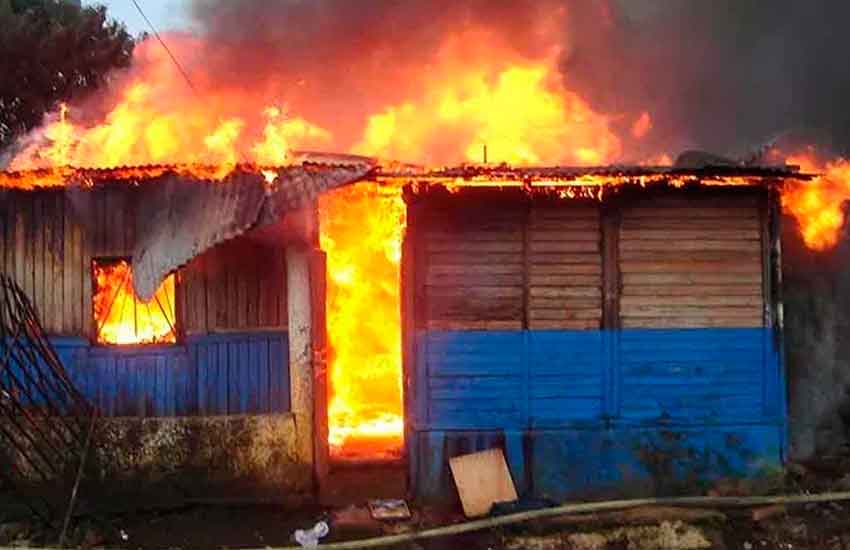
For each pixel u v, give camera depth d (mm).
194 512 9828
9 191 10109
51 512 9266
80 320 10070
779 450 10141
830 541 8992
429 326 10125
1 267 10117
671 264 10227
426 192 10094
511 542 9086
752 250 10250
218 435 9977
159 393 10062
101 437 9891
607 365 10148
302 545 8953
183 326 10117
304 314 10000
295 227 9984
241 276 10125
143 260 9516
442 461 10055
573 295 10172
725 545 9031
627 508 9562
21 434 9195
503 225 10180
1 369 9086
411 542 9055
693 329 10195
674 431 10117
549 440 10078
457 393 10102
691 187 10172
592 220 10211
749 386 10203
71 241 10086
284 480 9953
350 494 10102
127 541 9109
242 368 10094
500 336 10133
